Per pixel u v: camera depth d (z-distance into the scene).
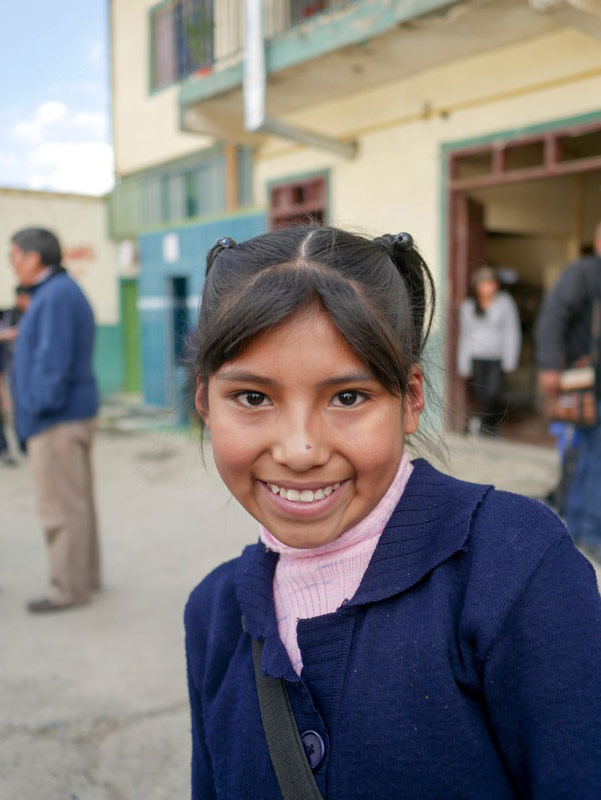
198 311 0.82
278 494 0.73
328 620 0.76
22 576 3.85
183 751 2.34
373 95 6.73
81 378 3.30
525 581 0.70
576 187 8.15
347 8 5.88
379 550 0.78
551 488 4.62
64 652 2.97
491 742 0.72
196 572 3.83
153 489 5.49
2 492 5.68
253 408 0.71
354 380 0.69
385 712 0.72
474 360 6.38
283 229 0.80
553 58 5.41
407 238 0.82
